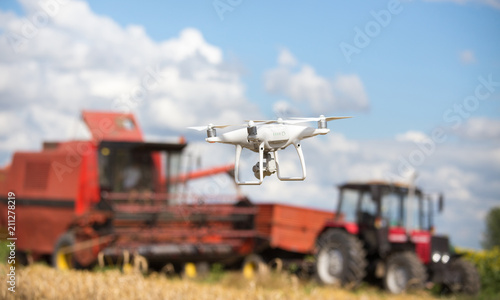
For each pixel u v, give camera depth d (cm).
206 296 1323
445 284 2180
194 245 2255
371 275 2170
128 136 2444
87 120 2359
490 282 2405
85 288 1288
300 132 729
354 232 2164
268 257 2538
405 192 2166
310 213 2595
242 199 2395
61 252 2231
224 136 750
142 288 1316
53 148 2428
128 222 2195
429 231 2189
